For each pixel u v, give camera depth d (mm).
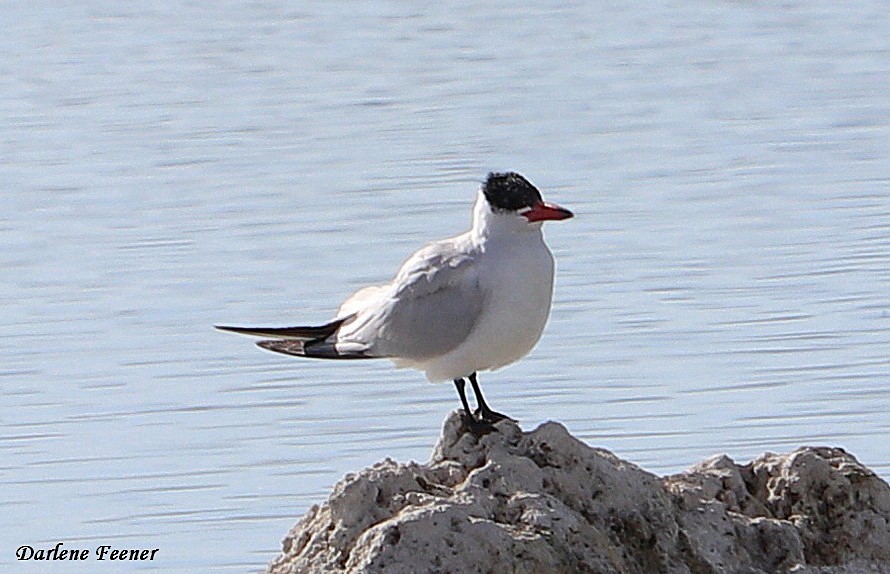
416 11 35812
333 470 15461
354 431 16219
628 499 10523
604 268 20328
